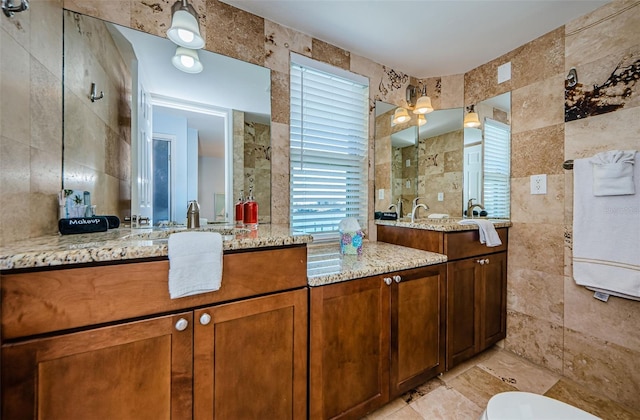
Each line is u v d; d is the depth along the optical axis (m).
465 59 2.01
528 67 1.80
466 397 1.45
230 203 1.52
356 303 1.20
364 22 1.58
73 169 1.11
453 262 1.59
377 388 1.26
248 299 0.96
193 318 0.86
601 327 1.47
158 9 1.32
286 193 1.69
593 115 1.49
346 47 1.85
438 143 2.28
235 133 1.53
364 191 2.03
